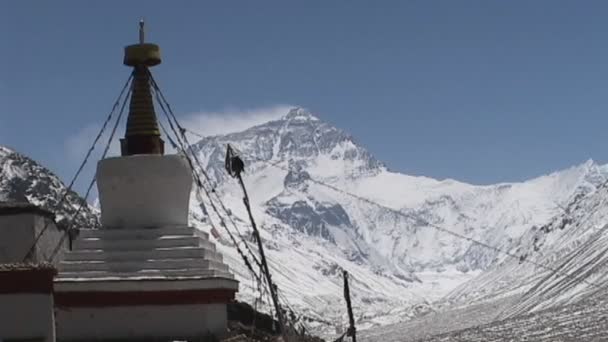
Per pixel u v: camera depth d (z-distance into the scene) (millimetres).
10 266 33156
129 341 42719
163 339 42844
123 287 42812
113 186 45188
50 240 44500
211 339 42969
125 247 43969
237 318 50812
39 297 33156
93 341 42688
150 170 45000
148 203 45125
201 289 43312
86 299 42750
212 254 45219
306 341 55719
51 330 33281
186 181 45781
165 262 43656
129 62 46750
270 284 43875
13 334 32875
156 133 46688
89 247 44031
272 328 51812
